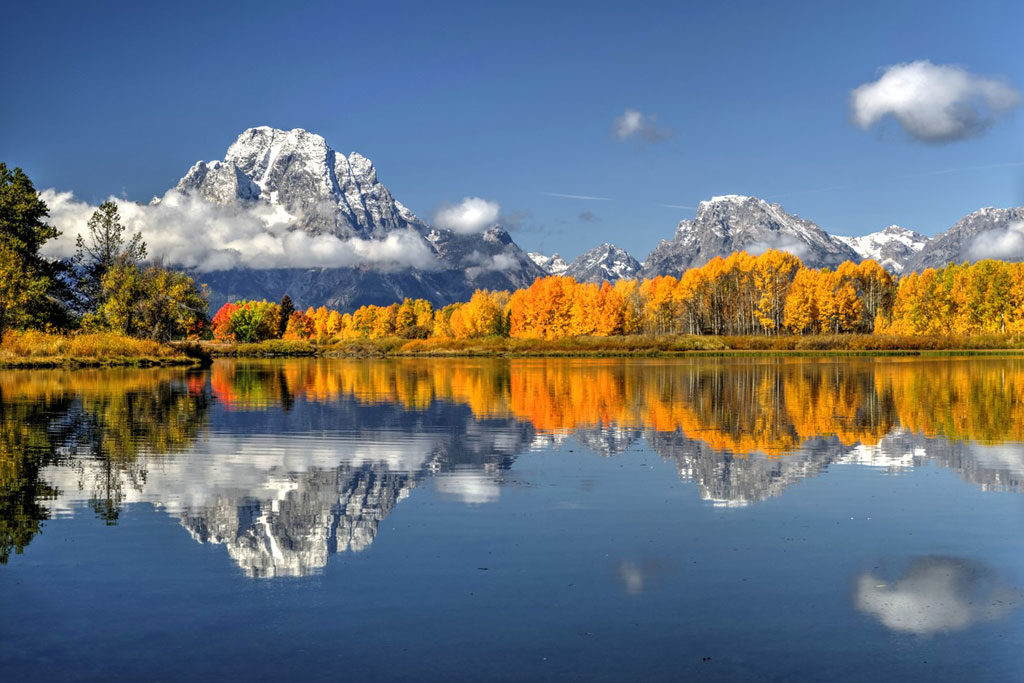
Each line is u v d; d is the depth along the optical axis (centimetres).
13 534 1435
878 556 1331
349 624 1039
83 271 9469
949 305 14025
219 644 976
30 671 900
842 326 16925
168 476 1980
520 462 2205
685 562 1300
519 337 15188
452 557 1322
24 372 6550
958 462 2189
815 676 897
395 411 3569
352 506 1672
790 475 2012
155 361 8125
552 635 1007
